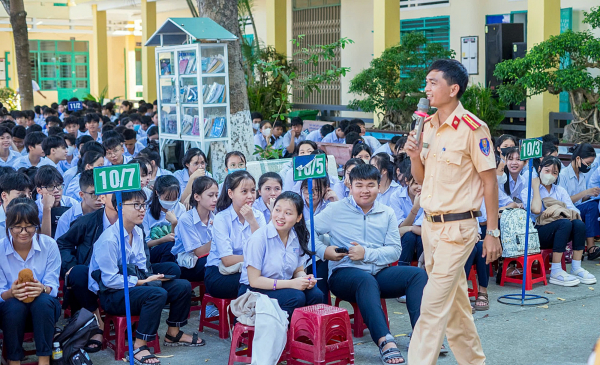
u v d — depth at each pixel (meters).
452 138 4.11
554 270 7.09
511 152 7.23
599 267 7.68
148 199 6.62
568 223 6.98
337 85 17.77
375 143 10.91
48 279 4.93
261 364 4.49
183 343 5.36
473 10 14.48
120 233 4.64
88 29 31.33
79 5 27.64
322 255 5.38
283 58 16.48
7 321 4.58
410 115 13.54
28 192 5.67
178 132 9.51
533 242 6.86
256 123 12.68
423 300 4.19
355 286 5.16
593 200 7.98
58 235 5.91
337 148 10.06
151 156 8.14
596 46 9.76
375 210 5.50
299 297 4.84
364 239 5.45
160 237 6.21
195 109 9.17
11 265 4.84
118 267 5.08
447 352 5.11
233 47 9.34
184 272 6.00
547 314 6.07
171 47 9.41
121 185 4.54
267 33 18.05
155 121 13.38
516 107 13.05
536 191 7.20
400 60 12.94
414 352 4.18
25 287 4.59
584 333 5.57
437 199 4.14
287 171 7.38
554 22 11.73
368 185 5.38
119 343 5.03
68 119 11.62
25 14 15.89
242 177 5.46
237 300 4.82
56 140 8.34
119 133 9.67
